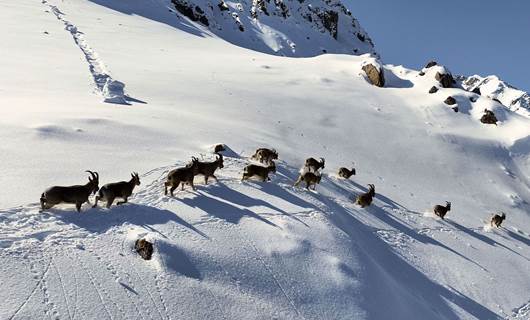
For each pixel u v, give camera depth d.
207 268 10.54
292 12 118.12
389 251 16.70
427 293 15.26
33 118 16.89
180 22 69.06
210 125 21.78
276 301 10.55
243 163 18.02
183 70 33.56
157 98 25.39
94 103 21.72
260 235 12.36
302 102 31.08
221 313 9.63
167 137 18.22
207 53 44.62
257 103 28.75
